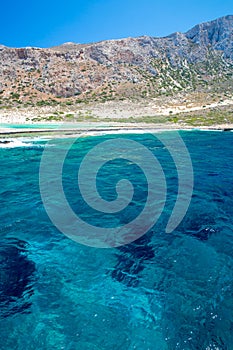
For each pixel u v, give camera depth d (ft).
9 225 29.55
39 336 16.26
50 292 19.76
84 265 22.86
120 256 24.09
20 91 284.41
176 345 15.58
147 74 351.46
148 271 22.00
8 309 18.26
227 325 16.79
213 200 36.70
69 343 15.79
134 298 19.11
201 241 26.30
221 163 59.21
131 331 16.53
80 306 18.48
